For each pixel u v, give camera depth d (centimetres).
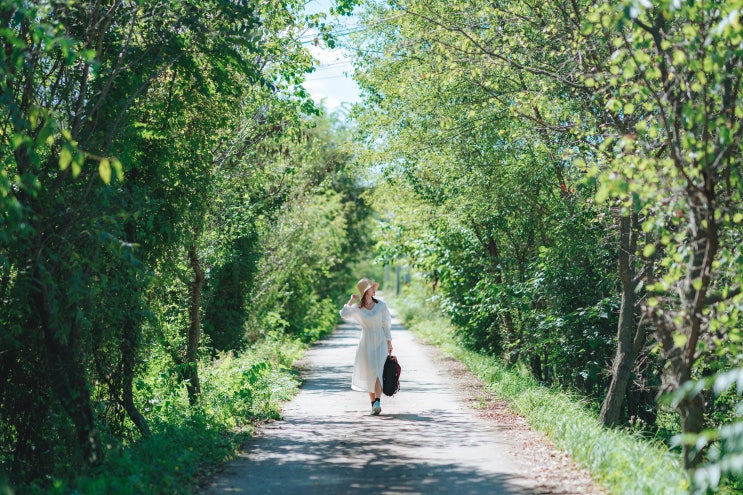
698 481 432
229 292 2075
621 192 600
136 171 927
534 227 1684
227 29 879
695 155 584
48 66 810
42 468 784
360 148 1911
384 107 1655
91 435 735
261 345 2267
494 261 1880
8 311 744
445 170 1594
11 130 759
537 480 701
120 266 841
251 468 773
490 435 950
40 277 704
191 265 1231
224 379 1382
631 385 1424
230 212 1541
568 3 1038
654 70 625
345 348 2767
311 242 3016
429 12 1257
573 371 1493
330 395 1391
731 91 657
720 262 632
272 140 1444
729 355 717
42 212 717
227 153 1336
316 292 4288
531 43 1086
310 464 791
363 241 4766
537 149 1305
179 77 966
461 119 1433
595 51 958
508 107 1255
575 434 824
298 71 1259
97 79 806
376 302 1155
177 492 655
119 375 918
